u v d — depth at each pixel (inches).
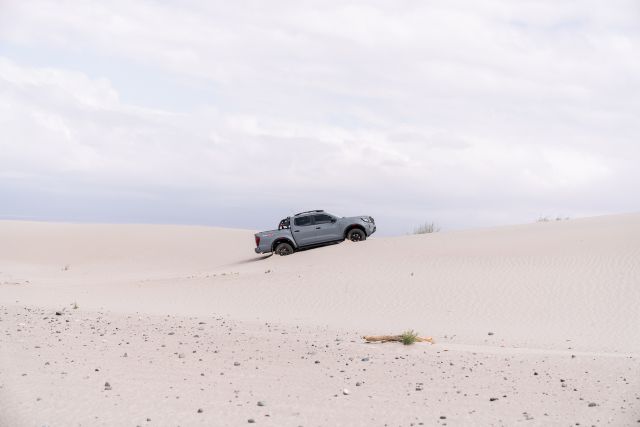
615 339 726.5
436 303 953.5
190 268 1744.6
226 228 2313.0
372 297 1008.2
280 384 488.4
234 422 390.0
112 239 2080.5
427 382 502.3
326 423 394.0
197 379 494.0
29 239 2079.2
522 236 1397.6
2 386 442.9
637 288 944.9
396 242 1450.5
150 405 419.2
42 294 1116.5
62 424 372.8
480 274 1104.8
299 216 1486.2
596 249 1181.1
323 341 675.4
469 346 674.2
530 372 533.6
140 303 1016.2
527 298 948.6
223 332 707.4
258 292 1087.6
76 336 634.2
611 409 423.8
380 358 589.3
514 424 394.9
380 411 421.4
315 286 1101.7
